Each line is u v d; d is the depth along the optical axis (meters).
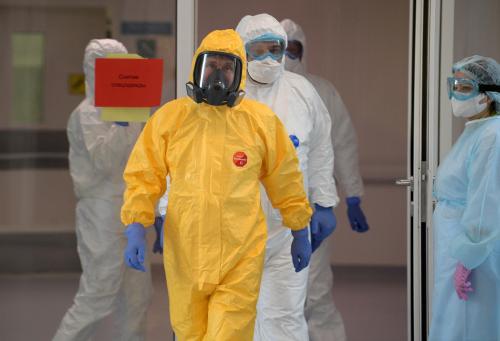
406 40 9.05
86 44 7.45
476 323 6.20
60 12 7.46
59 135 7.52
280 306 6.59
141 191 5.52
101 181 7.29
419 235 7.16
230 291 5.43
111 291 7.36
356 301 9.32
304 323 6.75
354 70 9.10
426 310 7.18
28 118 7.54
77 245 7.44
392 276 9.54
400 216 9.39
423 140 7.14
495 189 5.96
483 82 6.26
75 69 7.49
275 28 6.50
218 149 5.46
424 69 7.13
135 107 7.17
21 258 7.55
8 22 7.47
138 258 5.49
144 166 5.52
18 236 7.54
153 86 7.16
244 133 5.54
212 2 8.73
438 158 7.12
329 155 6.98
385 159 9.26
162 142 5.52
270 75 6.52
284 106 6.68
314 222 6.91
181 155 5.46
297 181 5.78
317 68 9.09
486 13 7.25
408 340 7.32
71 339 7.42
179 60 7.04
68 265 7.45
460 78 6.31
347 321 8.90
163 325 7.33
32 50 7.49
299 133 6.67
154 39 7.19
